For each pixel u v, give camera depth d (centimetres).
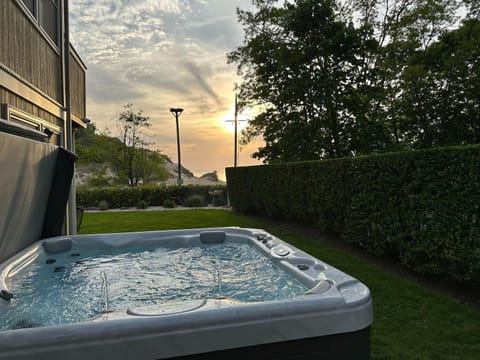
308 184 671
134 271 394
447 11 848
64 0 579
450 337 270
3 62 348
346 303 199
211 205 1433
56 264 401
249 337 179
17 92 382
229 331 176
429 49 835
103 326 163
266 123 1194
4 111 346
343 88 955
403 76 777
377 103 927
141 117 1838
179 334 170
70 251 432
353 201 520
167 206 1341
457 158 347
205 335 173
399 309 322
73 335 158
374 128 888
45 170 395
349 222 541
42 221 422
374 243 481
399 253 439
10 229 327
